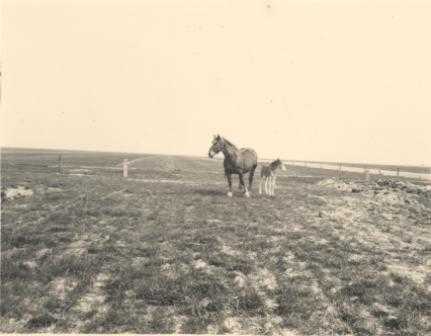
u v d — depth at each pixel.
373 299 7.12
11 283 7.10
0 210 13.04
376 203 19.08
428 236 12.27
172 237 10.40
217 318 6.29
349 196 21.33
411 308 6.84
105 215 12.94
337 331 6.14
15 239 9.59
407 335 6.02
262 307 6.68
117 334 5.77
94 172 32.84
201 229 11.28
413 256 9.89
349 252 9.91
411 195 21.58
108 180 24.80
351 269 8.55
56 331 5.82
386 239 11.56
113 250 9.17
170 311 6.46
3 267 7.71
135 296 6.89
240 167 17.70
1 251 8.81
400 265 9.14
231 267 8.30
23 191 16.62
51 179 23.47
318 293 7.38
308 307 6.74
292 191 22.97
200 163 74.19
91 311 6.36
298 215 14.24
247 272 8.17
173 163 64.06
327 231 11.95
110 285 7.25
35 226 10.98
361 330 6.15
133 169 40.00
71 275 7.67
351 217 14.75
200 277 7.66
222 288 7.25
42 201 15.12
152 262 8.40
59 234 10.33
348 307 6.78
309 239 10.91
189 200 16.44
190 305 6.58
